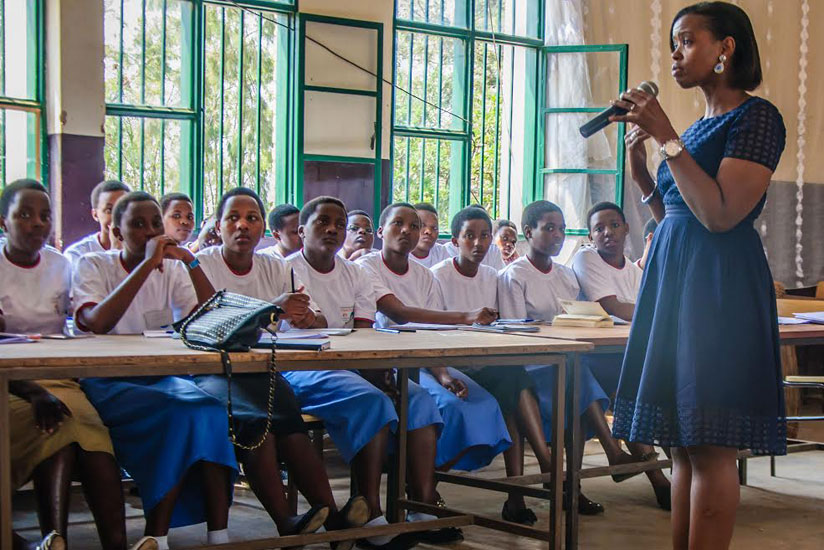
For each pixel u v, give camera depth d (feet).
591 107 21.68
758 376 6.47
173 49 18.19
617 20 21.79
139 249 9.65
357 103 19.66
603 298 12.96
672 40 6.88
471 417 10.11
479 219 12.70
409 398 9.75
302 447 8.54
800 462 14.62
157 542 7.49
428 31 20.72
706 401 6.42
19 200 9.26
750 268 6.54
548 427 11.30
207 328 7.30
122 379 8.64
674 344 6.66
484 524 9.13
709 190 6.30
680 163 6.35
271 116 19.49
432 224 15.70
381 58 19.69
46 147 16.61
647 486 12.73
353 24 19.33
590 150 21.84
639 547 9.77
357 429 9.16
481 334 9.66
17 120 16.49
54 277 9.75
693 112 22.34
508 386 10.86
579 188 21.95
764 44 23.70
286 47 19.16
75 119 16.35
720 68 6.60
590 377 10.89
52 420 7.37
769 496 12.28
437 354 8.00
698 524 6.64
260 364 7.24
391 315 11.78
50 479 7.42
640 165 7.57
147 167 17.99
